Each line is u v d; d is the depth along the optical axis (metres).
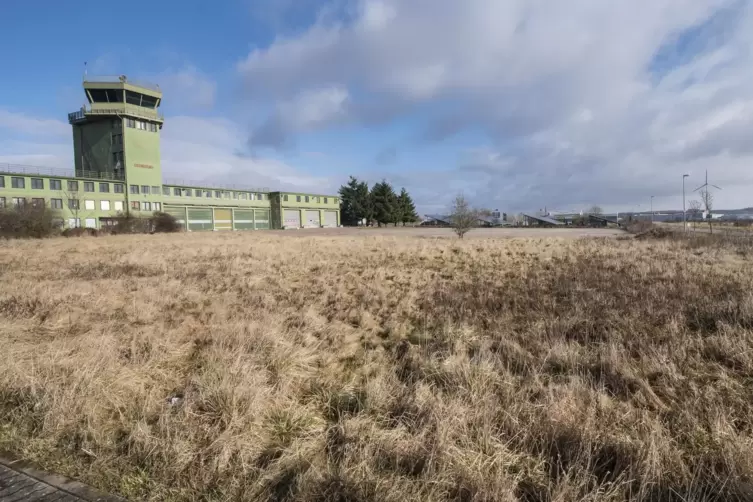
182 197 74.25
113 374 4.24
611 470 2.74
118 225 48.47
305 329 5.89
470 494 2.46
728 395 3.62
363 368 4.52
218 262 14.37
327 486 2.54
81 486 2.63
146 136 67.88
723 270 10.47
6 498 2.47
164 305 7.54
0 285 9.59
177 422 3.26
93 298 8.00
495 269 12.13
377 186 95.75
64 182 57.69
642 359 4.40
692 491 2.48
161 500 2.52
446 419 3.13
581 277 9.87
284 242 25.25
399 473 2.70
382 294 8.30
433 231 58.66
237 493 2.59
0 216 35.56
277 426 3.39
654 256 14.52
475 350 4.97
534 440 2.99
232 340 5.22
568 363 4.44
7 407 3.66
